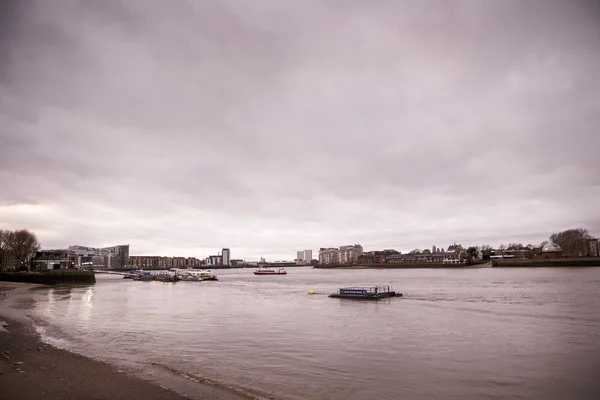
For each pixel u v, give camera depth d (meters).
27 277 156.38
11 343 36.75
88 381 25.22
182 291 124.44
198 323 53.72
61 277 162.38
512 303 72.12
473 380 27.84
